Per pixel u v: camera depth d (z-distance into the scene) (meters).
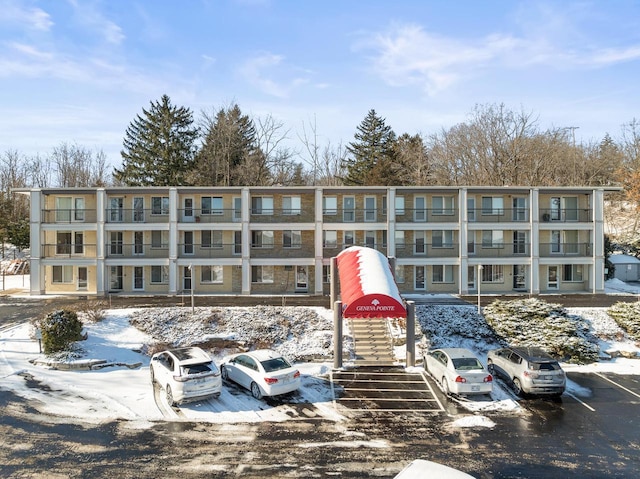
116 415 14.17
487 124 59.44
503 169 57.72
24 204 66.75
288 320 24.69
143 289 36.53
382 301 20.00
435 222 36.72
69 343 19.97
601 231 36.66
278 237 37.16
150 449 11.95
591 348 21.44
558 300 32.50
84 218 36.78
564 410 15.40
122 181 60.53
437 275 37.28
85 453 11.66
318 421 14.16
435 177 63.53
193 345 21.42
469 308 27.17
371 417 14.55
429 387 17.56
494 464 11.52
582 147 68.12
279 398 16.12
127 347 20.95
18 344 21.41
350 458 11.69
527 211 37.62
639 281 43.19
